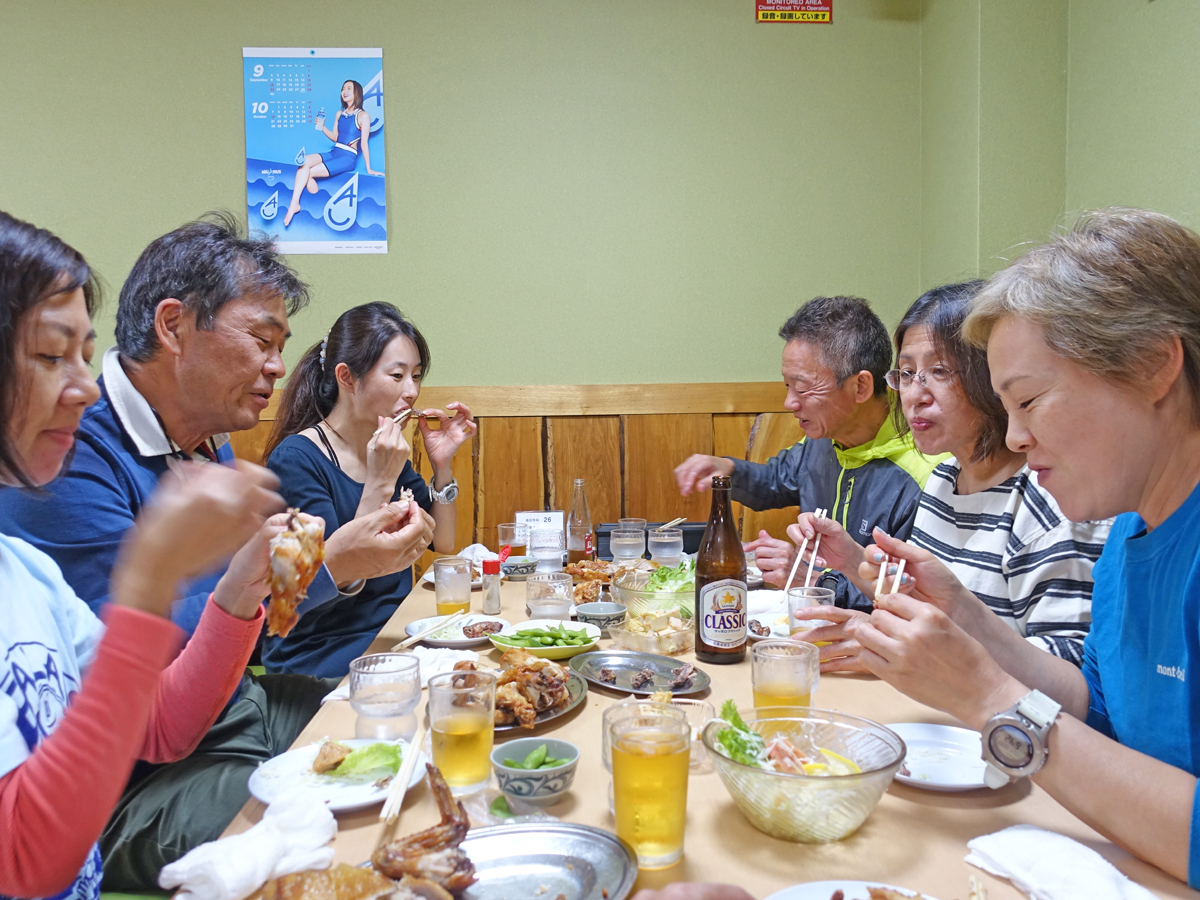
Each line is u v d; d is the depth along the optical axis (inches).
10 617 34.1
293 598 38.9
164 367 61.7
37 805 28.5
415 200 133.9
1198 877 28.8
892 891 27.5
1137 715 37.9
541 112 134.3
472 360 135.7
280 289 67.0
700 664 55.6
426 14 132.3
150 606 30.1
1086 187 114.9
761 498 104.9
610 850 31.1
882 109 137.3
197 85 130.2
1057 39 118.7
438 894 26.9
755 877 30.1
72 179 129.5
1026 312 34.7
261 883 29.1
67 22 128.4
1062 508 37.2
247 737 58.5
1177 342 32.7
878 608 38.0
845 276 138.4
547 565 91.2
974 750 40.3
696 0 134.6
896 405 86.2
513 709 43.3
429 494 105.0
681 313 137.2
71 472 52.2
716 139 136.3
